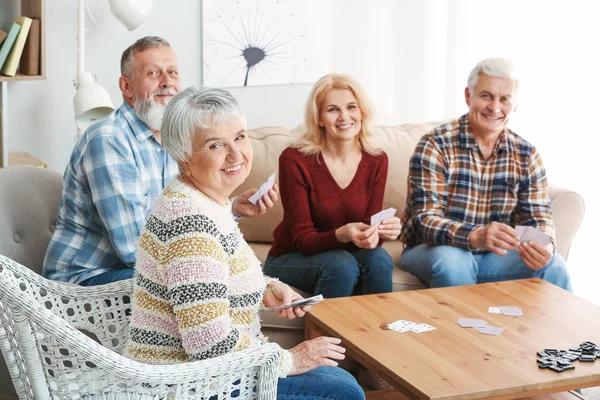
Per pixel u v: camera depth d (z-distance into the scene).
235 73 4.03
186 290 1.75
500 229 3.13
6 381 2.48
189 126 1.82
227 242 1.87
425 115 4.34
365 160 3.32
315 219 3.28
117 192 2.66
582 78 4.48
